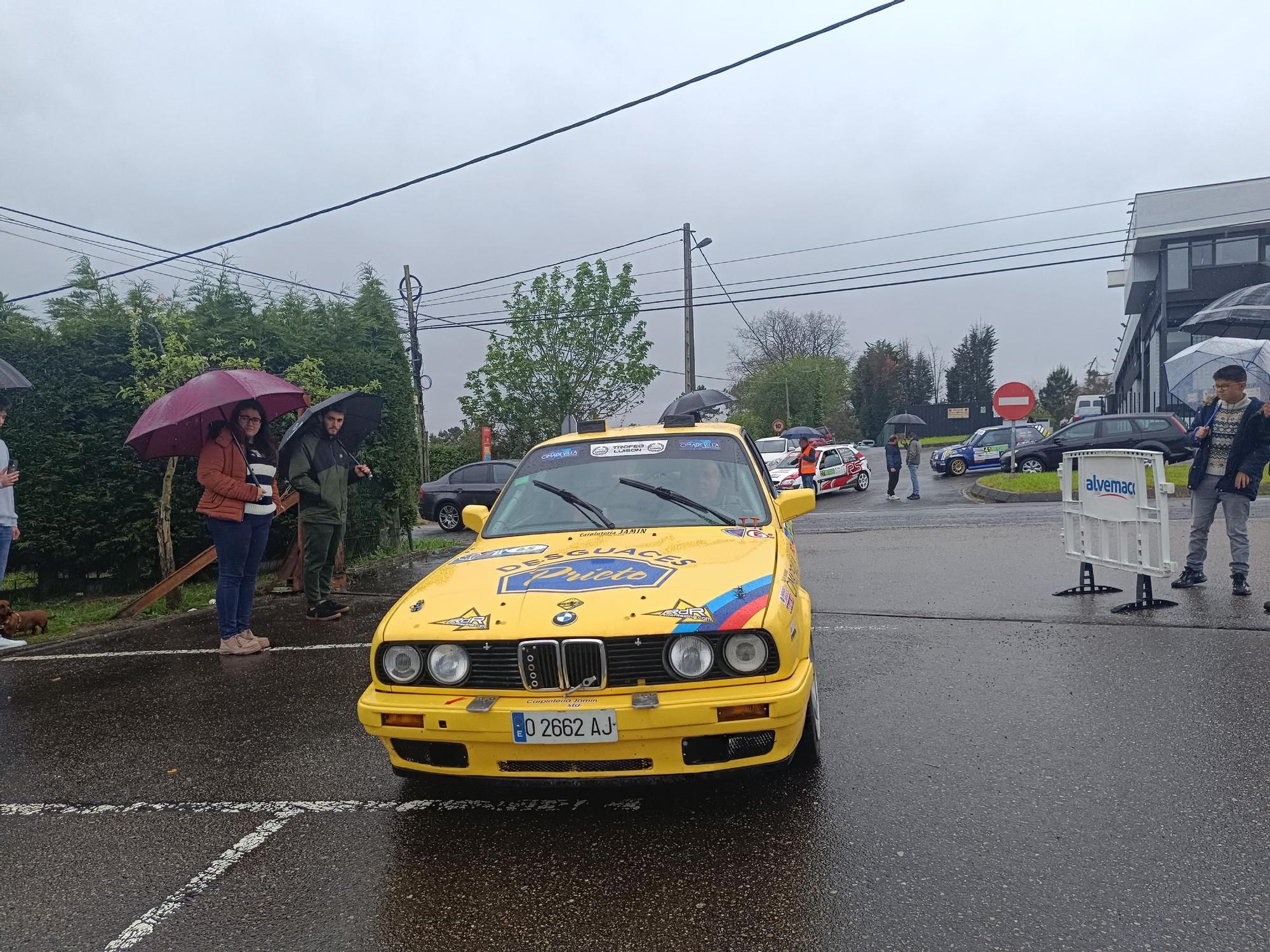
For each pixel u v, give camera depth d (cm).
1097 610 676
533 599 342
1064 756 393
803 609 374
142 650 706
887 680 520
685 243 2841
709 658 318
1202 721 427
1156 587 743
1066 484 765
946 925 266
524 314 2698
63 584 1057
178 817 376
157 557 1045
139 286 1048
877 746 415
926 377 8950
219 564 663
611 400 2719
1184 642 570
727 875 303
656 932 271
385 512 1232
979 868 299
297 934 280
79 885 320
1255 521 1120
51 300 1031
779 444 2272
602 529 439
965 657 563
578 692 318
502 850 330
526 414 2703
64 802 399
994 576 842
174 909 300
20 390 982
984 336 9194
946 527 1239
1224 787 354
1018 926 264
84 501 995
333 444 794
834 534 1241
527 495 477
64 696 577
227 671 620
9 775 437
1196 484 736
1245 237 3142
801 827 335
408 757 339
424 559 1223
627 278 2692
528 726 312
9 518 751
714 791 373
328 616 791
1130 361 4853
